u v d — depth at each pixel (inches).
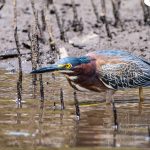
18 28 879.7
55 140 464.8
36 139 466.6
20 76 666.2
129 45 839.1
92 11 942.4
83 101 607.8
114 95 639.1
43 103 596.4
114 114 514.6
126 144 453.4
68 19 917.2
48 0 940.0
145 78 624.4
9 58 815.7
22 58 810.2
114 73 613.0
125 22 912.9
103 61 610.9
